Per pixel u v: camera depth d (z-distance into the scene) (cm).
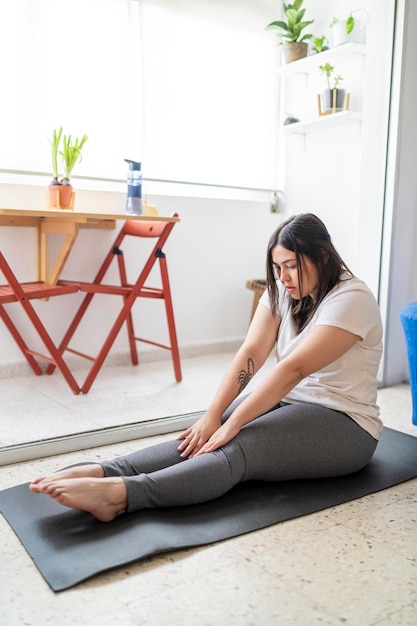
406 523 137
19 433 190
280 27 303
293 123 311
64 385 249
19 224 251
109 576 113
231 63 310
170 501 134
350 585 112
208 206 312
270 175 335
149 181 289
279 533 131
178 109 295
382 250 249
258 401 143
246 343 164
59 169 260
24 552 121
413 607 106
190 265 310
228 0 303
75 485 125
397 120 236
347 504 146
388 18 237
